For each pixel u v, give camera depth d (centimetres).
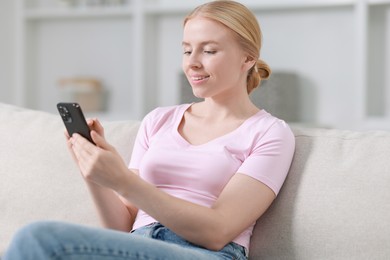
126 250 137
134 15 461
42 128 210
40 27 514
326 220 161
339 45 433
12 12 509
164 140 179
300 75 443
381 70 420
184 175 171
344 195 162
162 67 480
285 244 164
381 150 167
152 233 164
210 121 180
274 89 414
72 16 490
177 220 152
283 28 445
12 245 129
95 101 484
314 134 179
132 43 492
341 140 175
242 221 158
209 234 153
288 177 171
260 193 162
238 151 170
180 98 429
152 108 479
